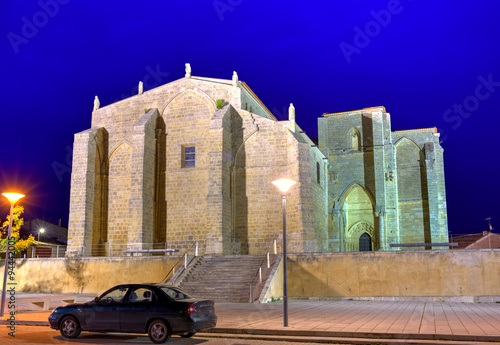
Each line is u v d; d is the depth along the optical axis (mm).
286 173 38344
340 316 18719
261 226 38188
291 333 14844
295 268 30031
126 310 14180
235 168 39562
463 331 14062
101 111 43219
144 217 38250
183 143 40844
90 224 39906
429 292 27891
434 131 49625
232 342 13742
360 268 29000
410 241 48094
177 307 13805
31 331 16172
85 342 13859
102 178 41875
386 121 49281
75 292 33500
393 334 13797
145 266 32625
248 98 43625
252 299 26219
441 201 48188
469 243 45125
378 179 47406
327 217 47656
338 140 50125
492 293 27062
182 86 41719
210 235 36531
